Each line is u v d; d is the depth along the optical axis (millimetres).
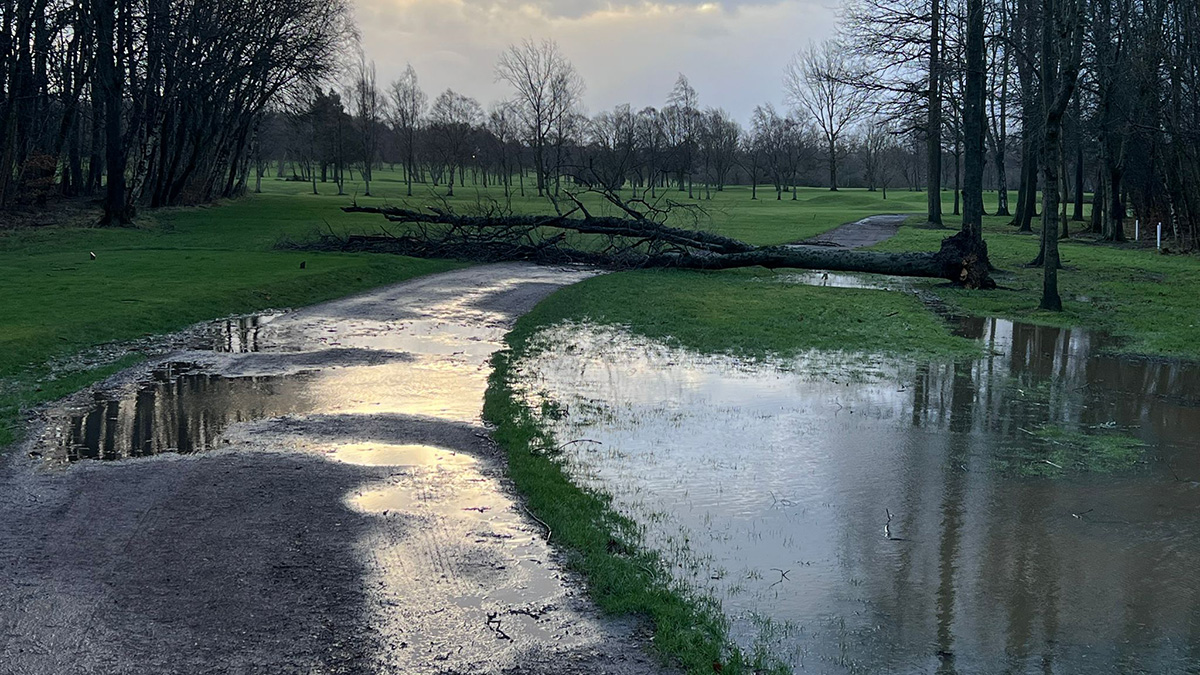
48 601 5754
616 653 5336
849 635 5699
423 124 122938
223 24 45281
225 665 5051
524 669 5121
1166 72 35875
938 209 52969
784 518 7707
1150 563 6871
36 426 9945
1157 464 9336
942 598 6250
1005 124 56094
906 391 12477
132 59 40156
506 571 6422
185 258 26312
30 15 37375
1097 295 22656
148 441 9477
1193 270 27969
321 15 52656
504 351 14883
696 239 27672
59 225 36312
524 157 118812
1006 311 19984
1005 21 35438
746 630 5715
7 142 37469
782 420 10875
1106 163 40062
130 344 14742
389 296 21297
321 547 6730
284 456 9023
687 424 10617
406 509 7609
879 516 7797
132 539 6797
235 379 12562
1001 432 10500
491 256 29750
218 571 6262
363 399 11508
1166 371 13906
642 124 110062
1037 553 7051
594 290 22375
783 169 114562
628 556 6738
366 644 5340
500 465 8930
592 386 12445
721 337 16297
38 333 14016
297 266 24375
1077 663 5422
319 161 99312
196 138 48750
